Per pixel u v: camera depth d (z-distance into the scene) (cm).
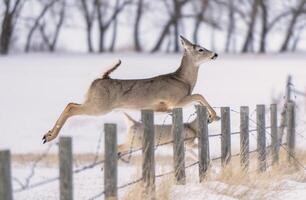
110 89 4197
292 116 4609
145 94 4284
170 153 5684
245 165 3862
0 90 11412
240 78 12200
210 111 4422
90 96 4178
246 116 3978
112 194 2895
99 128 8500
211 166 3753
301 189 3553
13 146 7444
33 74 13162
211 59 4516
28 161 5781
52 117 9600
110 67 4216
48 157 6041
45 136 4097
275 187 3550
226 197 3253
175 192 3288
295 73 12500
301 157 4556
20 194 3603
